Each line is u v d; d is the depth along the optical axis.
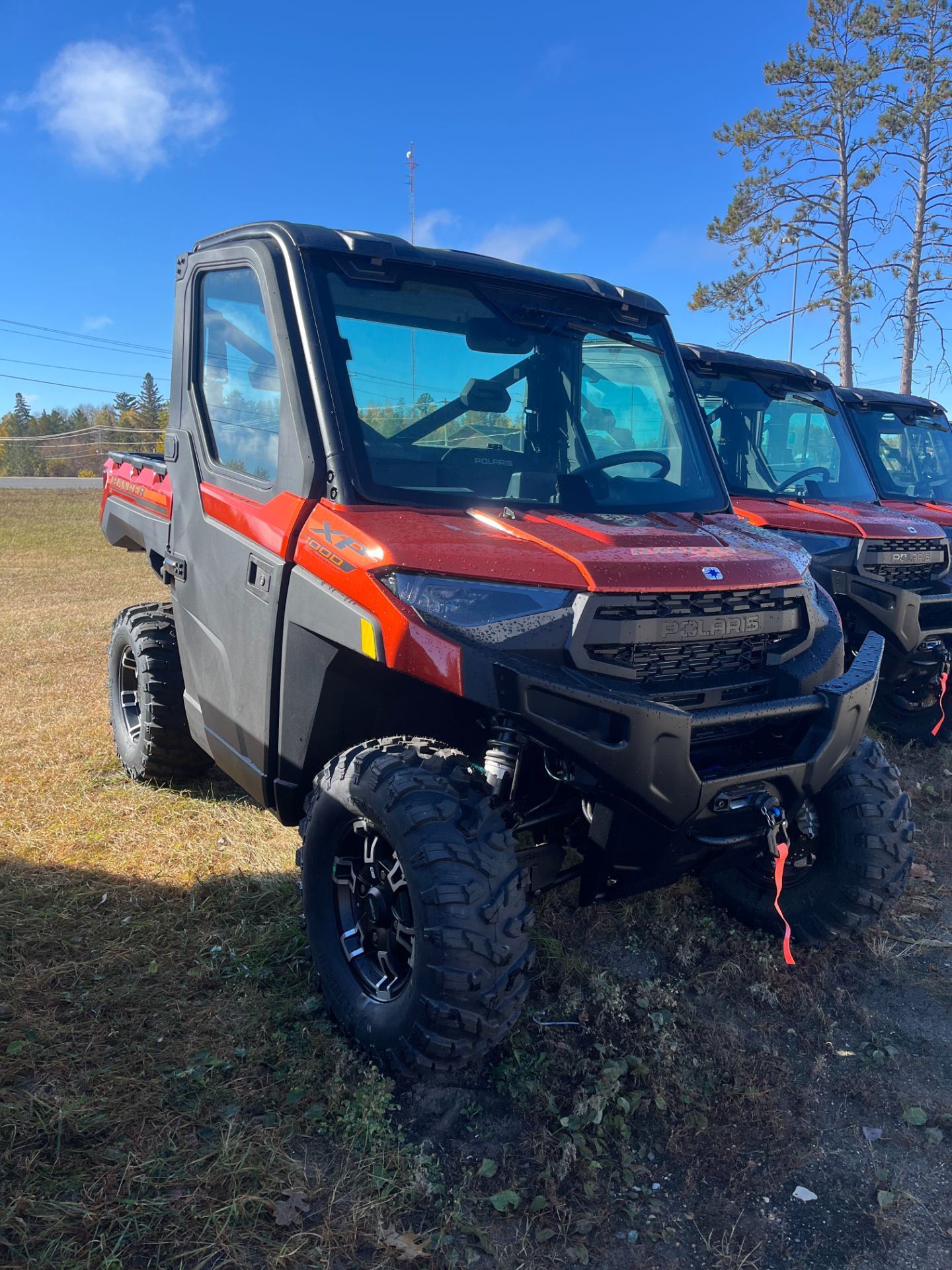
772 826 2.79
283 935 3.36
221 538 3.49
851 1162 2.52
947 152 22.94
